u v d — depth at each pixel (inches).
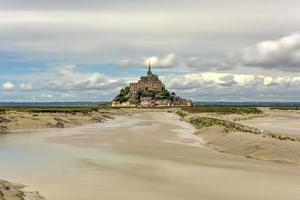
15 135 2659.9
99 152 1813.5
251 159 1594.5
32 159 1599.4
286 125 3828.7
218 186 1111.0
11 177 1242.6
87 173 1306.6
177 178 1220.5
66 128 3420.3
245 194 1023.6
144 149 1926.7
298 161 1523.1
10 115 3560.5
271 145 1803.6
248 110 7549.2
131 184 1143.0
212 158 1625.2
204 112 7062.0
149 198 990.4
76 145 2091.5
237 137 2126.0
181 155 1713.8
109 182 1170.0
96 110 6461.6
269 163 1496.1
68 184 1143.6
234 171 1327.5
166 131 3088.1
